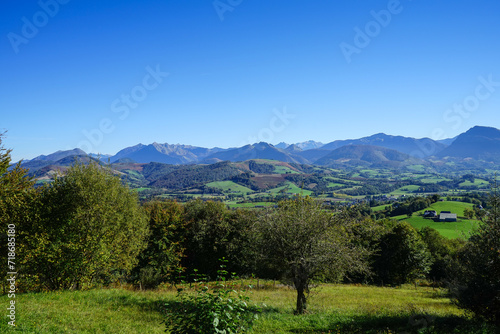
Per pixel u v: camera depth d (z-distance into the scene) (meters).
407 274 53.16
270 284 34.12
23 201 20.00
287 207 17.86
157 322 14.00
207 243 43.88
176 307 8.03
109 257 22.36
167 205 49.97
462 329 11.82
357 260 16.30
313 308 18.38
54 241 20.22
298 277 16.88
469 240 13.41
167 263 37.44
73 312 14.37
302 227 16.34
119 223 22.78
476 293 12.45
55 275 20.02
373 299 25.23
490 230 12.61
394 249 53.66
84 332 11.95
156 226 41.06
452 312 16.47
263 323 14.50
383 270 53.03
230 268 41.25
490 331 11.26
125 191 26.11
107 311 15.31
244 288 8.23
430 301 24.36
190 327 7.49
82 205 21.64
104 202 22.16
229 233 42.84
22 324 11.63
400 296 28.16
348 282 46.31
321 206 17.56
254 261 18.34
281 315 16.31
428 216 129.50
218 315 7.39
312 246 16.28
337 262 15.86
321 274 17.30
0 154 19.95
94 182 22.42
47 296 17.17
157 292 22.64
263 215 17.31
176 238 43.34
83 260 20.34
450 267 14.07
